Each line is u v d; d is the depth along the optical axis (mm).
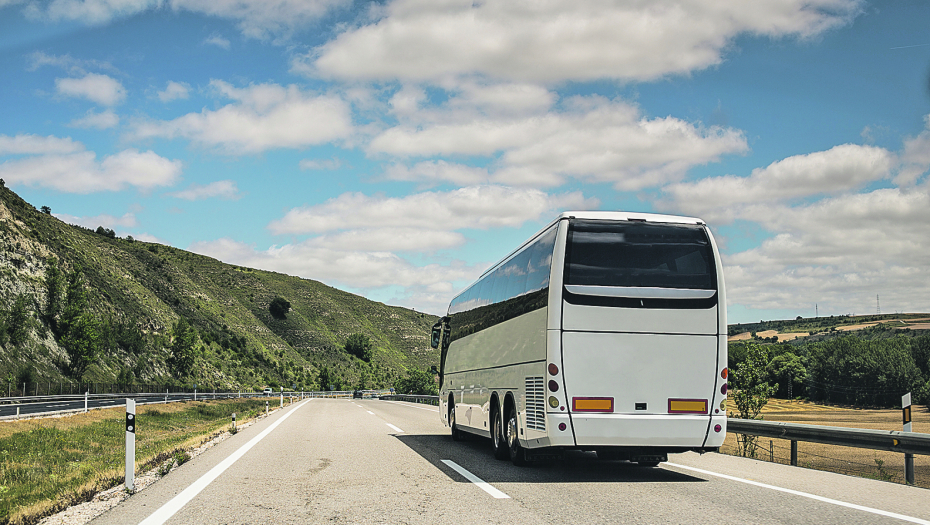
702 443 10086
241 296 176625
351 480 9953
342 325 192250
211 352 103312
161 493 8703
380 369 174375
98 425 25188
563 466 11992
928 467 22828
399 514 7230
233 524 6688
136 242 186000
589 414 9922
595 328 10062
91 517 7086
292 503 7922
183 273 138500
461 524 6688
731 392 25203
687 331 10227
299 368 133125
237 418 31781
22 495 8828
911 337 133750
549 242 10531
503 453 12906
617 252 10258
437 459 13055
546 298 10203
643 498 8352
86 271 86125
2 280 65562
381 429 22062
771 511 7438
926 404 114625
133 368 75750
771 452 14164
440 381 21219
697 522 6785
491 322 14164
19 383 52750
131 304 91562
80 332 66375
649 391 10062
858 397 119375
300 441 17141
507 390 12430
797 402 129375
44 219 92000
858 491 9008
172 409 38812
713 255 10469
